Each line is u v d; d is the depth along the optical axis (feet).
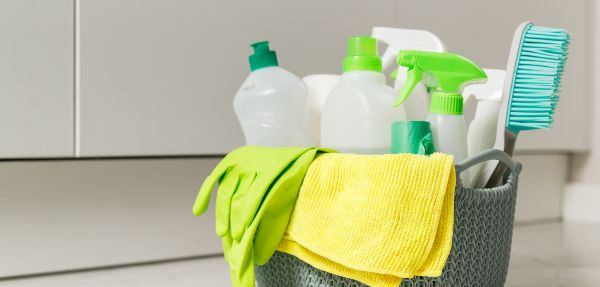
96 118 2.89
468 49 4.01
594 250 3.70
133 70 2.96
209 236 3.48
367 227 1.71
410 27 3.77
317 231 1.82
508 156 1.98
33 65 2.73
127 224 3.20
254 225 1.87
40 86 2.76
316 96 2.52
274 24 3.33
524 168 4.78
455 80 2.05
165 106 3.06
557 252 3.66
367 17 3.63
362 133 2.13
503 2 4.18
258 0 3.28
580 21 4.78
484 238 1.91
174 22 3.05
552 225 4.74
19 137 2.72
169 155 3.20
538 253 3.63
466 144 2.05
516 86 2.01
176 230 3.35
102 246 3.14
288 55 3.37
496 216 1.96
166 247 3.33
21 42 2.70
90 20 2.84
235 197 2.04
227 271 3.15
